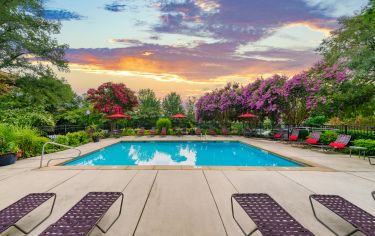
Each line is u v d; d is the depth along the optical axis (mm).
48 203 3998
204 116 25922
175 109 34656
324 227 3107
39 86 19438
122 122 24797
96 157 11703
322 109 14367
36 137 9922
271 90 17625
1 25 17250
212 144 16734
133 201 4051
